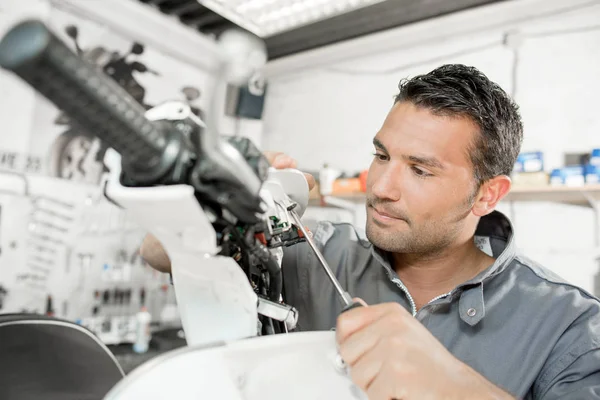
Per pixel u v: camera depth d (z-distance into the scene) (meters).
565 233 2.11
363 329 0.45
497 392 0.46
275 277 0.52
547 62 2.27
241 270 0.44
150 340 2.34
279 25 2.50
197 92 2.93
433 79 0.77
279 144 3.23
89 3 2.32
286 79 3.23
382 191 0.75
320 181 2.56
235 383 0.39
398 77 2.76
